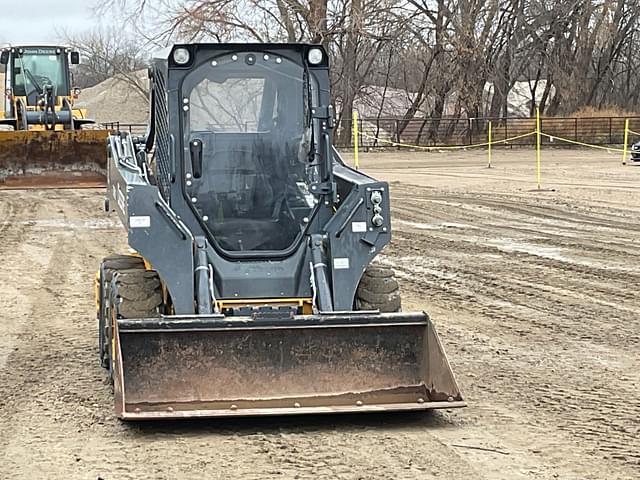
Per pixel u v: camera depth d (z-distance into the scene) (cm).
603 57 4922
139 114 5572
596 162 2995
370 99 4650
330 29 3625
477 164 3038
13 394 629
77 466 485
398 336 579
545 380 653
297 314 615
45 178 1176
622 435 528
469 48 4231
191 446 514
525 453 498
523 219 1589
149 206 593
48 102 1800
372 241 618
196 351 562
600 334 795
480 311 897
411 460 487
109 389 637
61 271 1182
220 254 625
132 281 616
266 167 643
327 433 536
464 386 638
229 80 643
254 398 561
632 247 1271
